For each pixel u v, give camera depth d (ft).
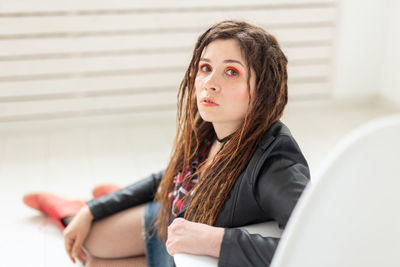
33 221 6.76
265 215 3.80
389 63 10.66
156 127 10.09
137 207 5.36
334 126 10.07
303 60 10.66
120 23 9.64
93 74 9.87
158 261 4.81
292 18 10.28
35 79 9.65
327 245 2.36
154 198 5.16
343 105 11.12
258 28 3.87
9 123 9.77
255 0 10.00
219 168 3.91
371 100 11.22
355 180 2.16
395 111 10.68
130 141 9.44
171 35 9.89
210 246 3.39
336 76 10.85
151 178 5.32
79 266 5.81
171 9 9.74
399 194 2.16
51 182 7.88
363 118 10.47
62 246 6.20
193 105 4.39
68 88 9.84
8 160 8.64
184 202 4.14
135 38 9.80
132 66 9.96
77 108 10.01
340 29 10.48
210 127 4.45
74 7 9.36
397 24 10.27
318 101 10.99
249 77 3.71
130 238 5.27
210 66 3.82
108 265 5.31
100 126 10.14
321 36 10.52
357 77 10.95
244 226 3.82
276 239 3.41
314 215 2.27
